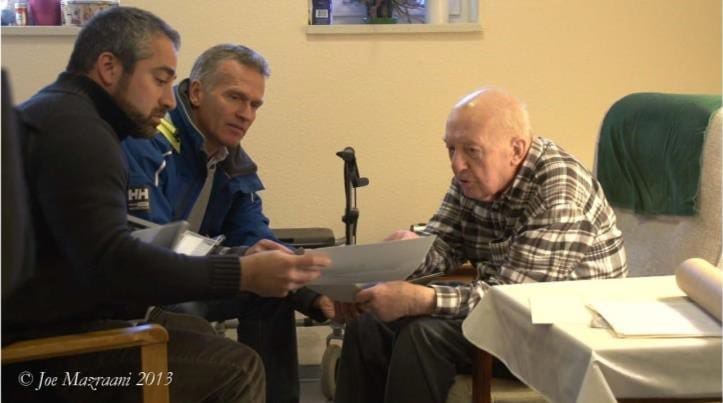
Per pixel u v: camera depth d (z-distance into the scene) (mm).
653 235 2271
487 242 2244
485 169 2027
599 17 3076
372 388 2135
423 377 1886
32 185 1471
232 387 1659
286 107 2992
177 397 1634
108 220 1470
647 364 1331
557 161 2057
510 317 1635
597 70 3100
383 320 1984
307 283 1733
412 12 3137
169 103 1729
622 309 1496
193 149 2221
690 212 2127
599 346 1332
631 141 2352
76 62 1644
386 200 3068
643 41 3105
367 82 3010
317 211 3055
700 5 3109
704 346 1335
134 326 1549
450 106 3045
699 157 2115
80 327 1585
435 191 3082
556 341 1445
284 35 2961
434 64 3027
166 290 1511
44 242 1505
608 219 2104
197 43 2932
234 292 1587
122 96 1646
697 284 1489
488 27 3037
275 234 2760
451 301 1920
